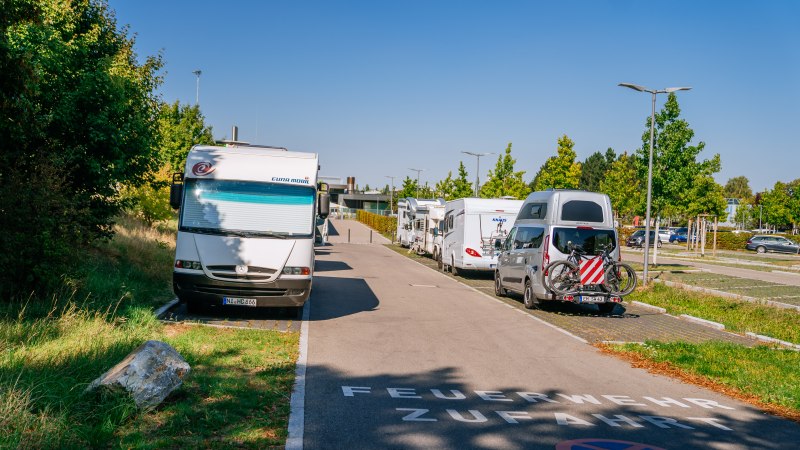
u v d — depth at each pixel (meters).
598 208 15.53
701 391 8.46
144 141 14.41
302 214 12.41
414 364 9.21
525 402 7.42
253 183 12.47
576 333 12.73
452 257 25.50
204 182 12.39
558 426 6.49
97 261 14.45
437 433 6.05
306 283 12.08
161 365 6.21
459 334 11.98
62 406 5.54
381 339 11.05
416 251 37.62
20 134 10.93
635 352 10.86
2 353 6.96
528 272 16.00
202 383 7.07
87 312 9.62
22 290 10.12
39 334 8.09
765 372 9.38
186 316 12.11
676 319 15.16
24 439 4.75
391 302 16.25
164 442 5.16
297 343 10.14
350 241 52.81
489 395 7.67
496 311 15.44
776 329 13.91
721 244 57.56
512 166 46.88
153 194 24.25
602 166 109.38
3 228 9.99
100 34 14.37
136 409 5.80
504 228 23.95
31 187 10.27
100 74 12.70
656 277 24.55
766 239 52.97
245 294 11.92
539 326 13.42
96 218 13.26
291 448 5.31
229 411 6.20
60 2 12.83
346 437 5.81
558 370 9.30
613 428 6.52
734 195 143.00
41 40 11.23
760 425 6.95
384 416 6.55
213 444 5.24
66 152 12.23
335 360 9.16
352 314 13.85
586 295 14.82
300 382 7.70
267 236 12.07
